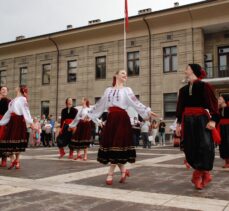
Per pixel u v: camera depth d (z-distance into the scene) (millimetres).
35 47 31750
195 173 5055
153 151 13875
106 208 3826
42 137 20438
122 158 5332
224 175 6582
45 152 13555
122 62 26812
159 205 3959
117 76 5727
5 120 7598
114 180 5801
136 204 4012
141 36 26125
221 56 24531
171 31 24938
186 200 4215
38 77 31594
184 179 5922
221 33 24422
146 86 25734
